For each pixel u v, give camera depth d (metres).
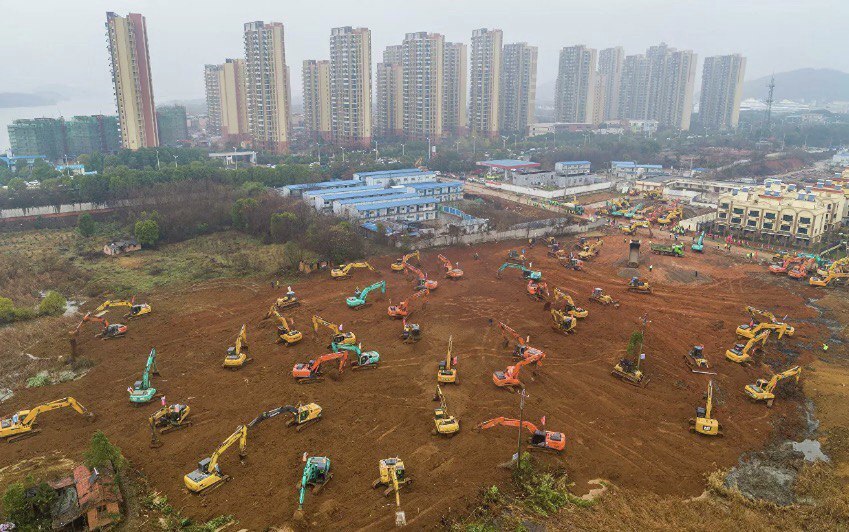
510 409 48.19
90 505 34.12
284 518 35.16
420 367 55.59
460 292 77.25
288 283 81.12
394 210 122.06
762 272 88.38
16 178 142.75
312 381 52.62
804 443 45.00
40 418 46.91
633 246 89.00
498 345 60.66
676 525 35.22
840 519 36.31
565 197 155.12
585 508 36.72
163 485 38.44
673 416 47.88
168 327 65.56
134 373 54.59
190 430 44.94
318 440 43.56
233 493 37.59
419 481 38.78
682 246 97.50
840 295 78.06
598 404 49.38
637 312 71.25
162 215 107.31
